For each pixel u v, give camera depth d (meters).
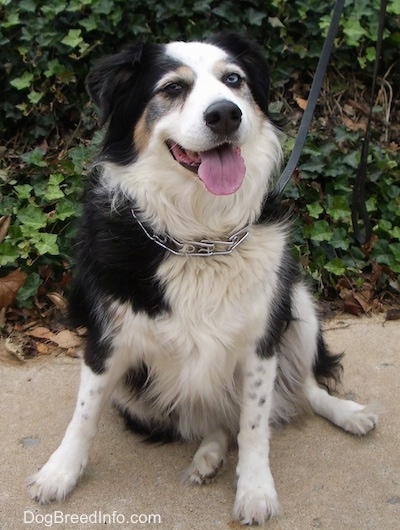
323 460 1.13
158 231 1.04
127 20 1.73
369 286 1.59
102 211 1.06
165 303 1.03
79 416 1.08
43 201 1.59
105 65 1.07
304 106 1.77
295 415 1.23
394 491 1.07
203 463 1.09
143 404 1.16
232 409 1.15
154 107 1.03
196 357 1.06
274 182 1.12
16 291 1.48
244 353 1.08
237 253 1.04
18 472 1.11
